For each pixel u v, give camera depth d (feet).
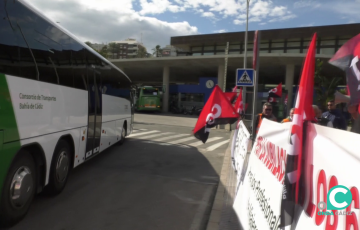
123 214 14.65
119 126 33.40
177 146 37.09
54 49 15.53
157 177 21.84
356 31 96.73
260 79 147.74
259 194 9.55
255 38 21.67
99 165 25.17
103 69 25.80
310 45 6.91
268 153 9.30
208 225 13.15
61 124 16.33
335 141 5.67
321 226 5.74
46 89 14.37
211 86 107.14
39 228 12.67
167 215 14.79
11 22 11.43
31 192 13.42
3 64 10.75
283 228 7.13
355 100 7.79
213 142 42.19
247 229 10.48
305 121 6.95
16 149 11.57
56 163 16.21
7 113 10.94
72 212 14.62
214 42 123.75
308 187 6.54
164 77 120.78
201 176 22.72
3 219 11.72
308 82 6.94
